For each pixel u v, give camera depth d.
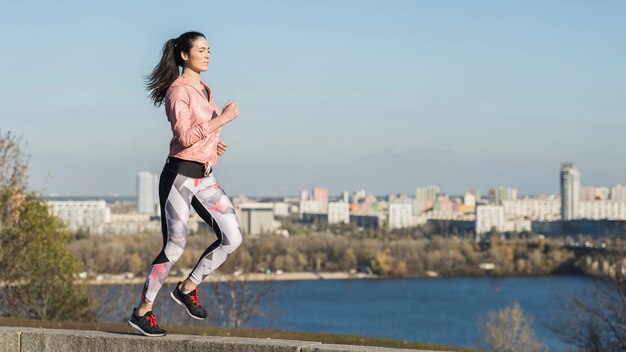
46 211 33.03
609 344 30.11
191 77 6.49
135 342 6.61
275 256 144.75
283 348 6.25
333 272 144.12
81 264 36.34
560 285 115.31
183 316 39.59
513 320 50.84
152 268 6.53
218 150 6.63
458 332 72.19
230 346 6.36
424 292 114.75
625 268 30.52
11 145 31.69
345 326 74.50
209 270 6.48
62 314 33.25
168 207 6.46
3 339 7.01
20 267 31.64
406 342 27.34
